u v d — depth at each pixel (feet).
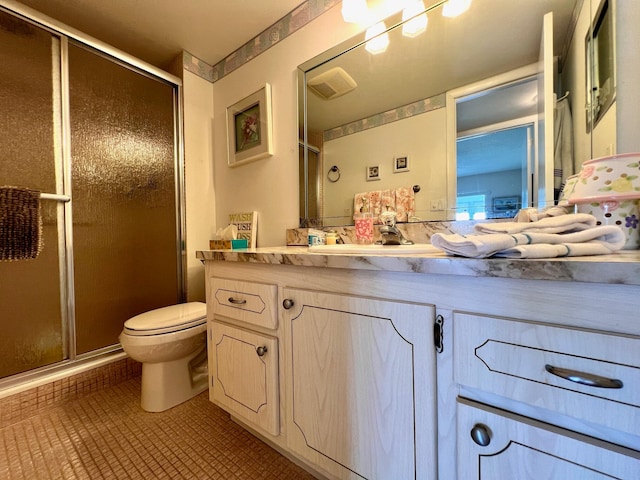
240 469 3.21
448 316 1.95
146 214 5.85
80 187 4.96
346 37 4.50
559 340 1.55
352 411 2.43
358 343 2.38
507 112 3.35
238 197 6.22
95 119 5.16
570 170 2.98
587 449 1.50
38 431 3.87
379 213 4.28
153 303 5.92
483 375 1.79
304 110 5.01
